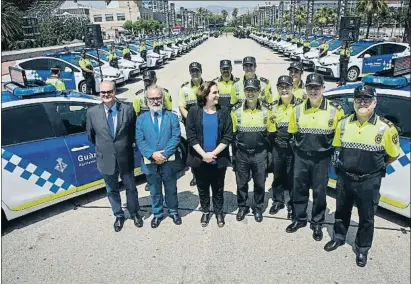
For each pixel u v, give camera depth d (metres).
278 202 3.79
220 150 3.21
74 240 3.38
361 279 2.73
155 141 3.30
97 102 4.10
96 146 3.32
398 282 2.68
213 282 2.76
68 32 31.78
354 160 2.67
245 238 3.32
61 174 3.75
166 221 3.69
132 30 53.66
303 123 3.02
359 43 12.59
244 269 2.89
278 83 3.31
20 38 24.75
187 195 4.29
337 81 12.44
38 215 3.87
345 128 2.73
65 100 3.84
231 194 4.29
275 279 2.76
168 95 4.22
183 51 26.25
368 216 2.75
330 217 3.65
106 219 3.76
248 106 3.27
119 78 11.91
